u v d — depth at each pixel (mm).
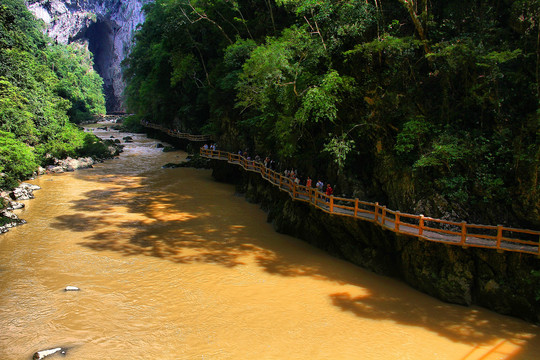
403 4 19594
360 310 14820
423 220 14812
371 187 19859
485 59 15898
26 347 12344
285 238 22391
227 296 15766
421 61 19375
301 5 21266
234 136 35562
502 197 15328
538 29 15414
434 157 16266
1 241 21031
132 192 32062
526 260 13805
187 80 47188
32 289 15922
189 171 41094
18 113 37219
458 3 18750
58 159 40844
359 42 20156
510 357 12117
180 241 21656
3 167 27812
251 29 34812
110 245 20828
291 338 13117
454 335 13258
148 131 69562
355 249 19000
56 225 23719
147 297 15547
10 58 41938
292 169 25016
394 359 12133
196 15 39312
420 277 16016
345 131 20672
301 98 20906
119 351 12258
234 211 27359
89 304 14906
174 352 12289
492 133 16484
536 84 15398
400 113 18844
